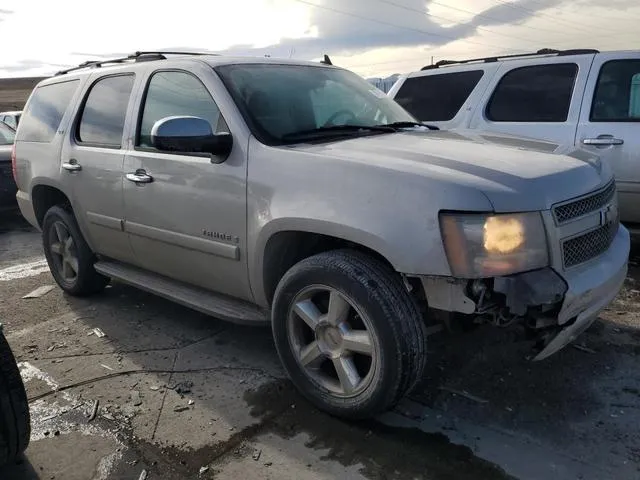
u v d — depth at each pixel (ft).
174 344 13.51
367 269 9.22
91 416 10.55
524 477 8.55
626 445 9.20
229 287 11.86
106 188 13.98
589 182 9.78
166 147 10.53
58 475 9.02
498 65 20.30
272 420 10.23
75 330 14.55
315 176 9.75
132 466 9.16
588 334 13.10
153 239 13.03
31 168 16.93
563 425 9.78
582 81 18.37
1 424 8.34
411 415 10.23
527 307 8.61
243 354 12.85
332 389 10.05
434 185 8.64
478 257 8.43
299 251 10.87
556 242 8.83
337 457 9.16
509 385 11.10
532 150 10.61
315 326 10.00
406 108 22.33
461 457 9.05
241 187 10.78
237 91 11.60
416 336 9.05
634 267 17.97
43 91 17.63
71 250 16.56
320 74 13.75
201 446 9.58
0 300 17.04
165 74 13.03
